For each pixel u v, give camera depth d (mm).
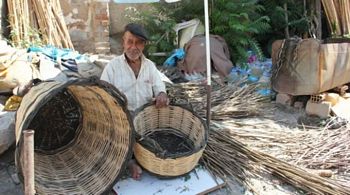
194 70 5434
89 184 2924
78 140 3436
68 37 5832
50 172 3057
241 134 3914
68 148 3422
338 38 5328
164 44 6062
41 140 3389
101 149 3139
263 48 6824
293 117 4566
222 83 5172
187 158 2973
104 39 6277
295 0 6953
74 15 6141
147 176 3227
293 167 3402
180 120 3463
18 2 5328
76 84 2555
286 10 6715
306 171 3350
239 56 5988
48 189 2811
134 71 3432
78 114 3510
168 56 6031
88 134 3373
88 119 3434
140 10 6641
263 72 5633
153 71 3494
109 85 2697
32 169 2156
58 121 3443
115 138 3051
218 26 6055
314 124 4395
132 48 3285
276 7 6605
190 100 4352
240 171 3383
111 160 2979
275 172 3396
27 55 4465
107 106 2988
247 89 4938
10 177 3219
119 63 3393
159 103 3342
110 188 2826
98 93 2906
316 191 3189
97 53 6281
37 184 2801
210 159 3438
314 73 4508
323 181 3250
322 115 4469
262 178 3369
